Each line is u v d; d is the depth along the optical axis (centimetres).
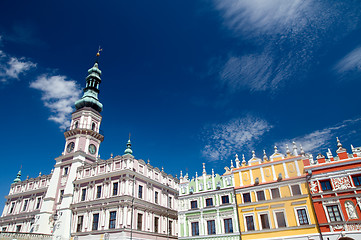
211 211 4309
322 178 3662
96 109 6956
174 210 5812
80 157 5884
